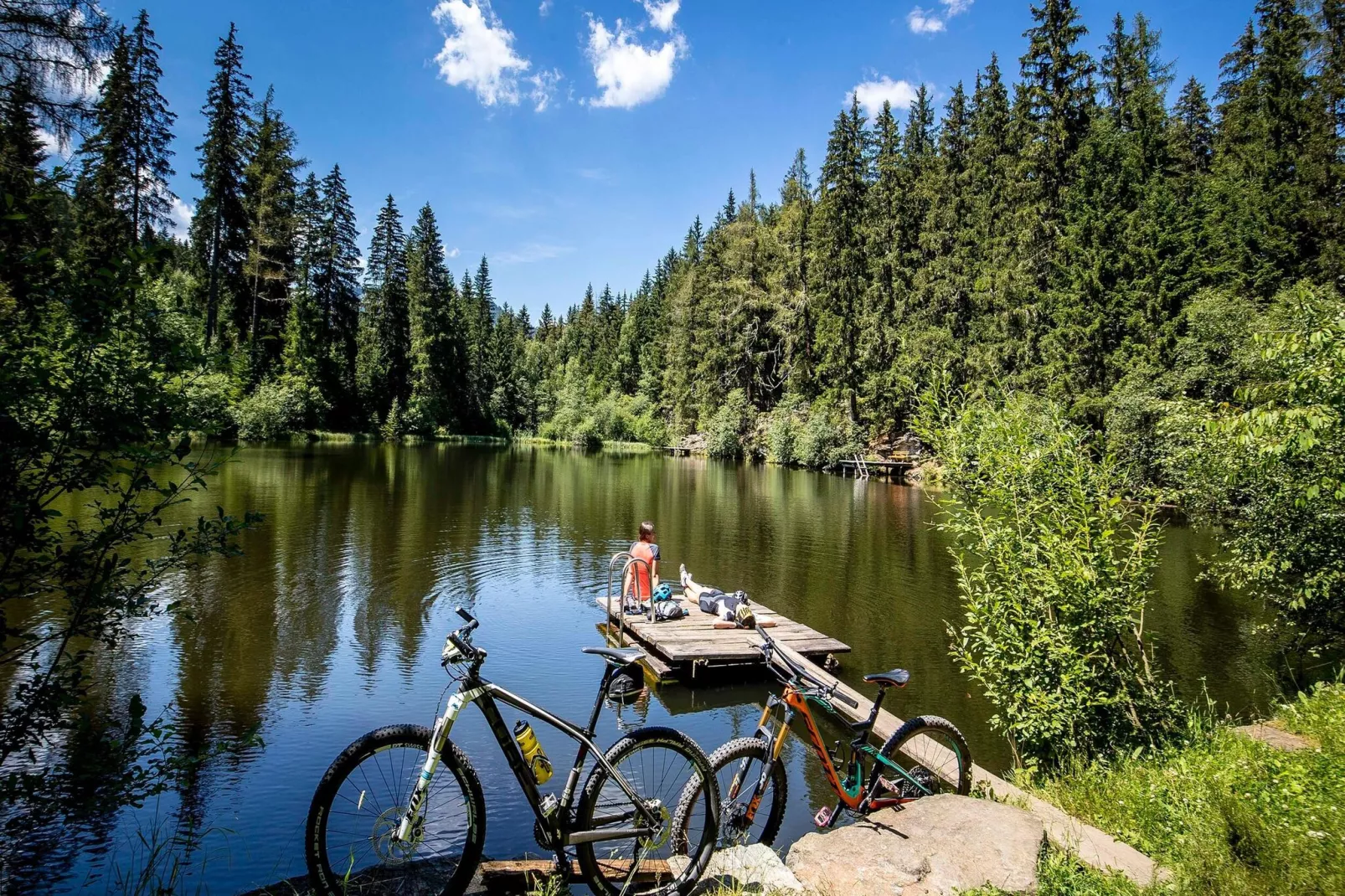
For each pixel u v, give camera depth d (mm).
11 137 4332
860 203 39500
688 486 28000
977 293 30453
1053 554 5293
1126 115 27516
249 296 37625
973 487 5902
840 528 17891
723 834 3449
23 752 4582
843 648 8180
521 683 7309
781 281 44844
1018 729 5336
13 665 6641
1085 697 5145
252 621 8797
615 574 12336
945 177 38562
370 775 2836
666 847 3715
